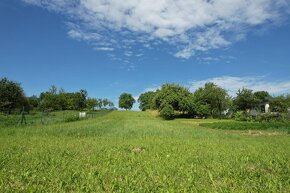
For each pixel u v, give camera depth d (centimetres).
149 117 9500
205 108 9400
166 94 9519
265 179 820
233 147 1562
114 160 1071
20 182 757
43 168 916
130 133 2461
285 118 5550
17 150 1292
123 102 18650
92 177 804
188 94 9525
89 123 4244
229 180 805
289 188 741
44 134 2194
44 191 690
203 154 1256
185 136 2316
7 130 2458
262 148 1545
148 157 1162
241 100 9438
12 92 6862
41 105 9762
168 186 746
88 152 1280
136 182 773
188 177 837
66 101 10919
